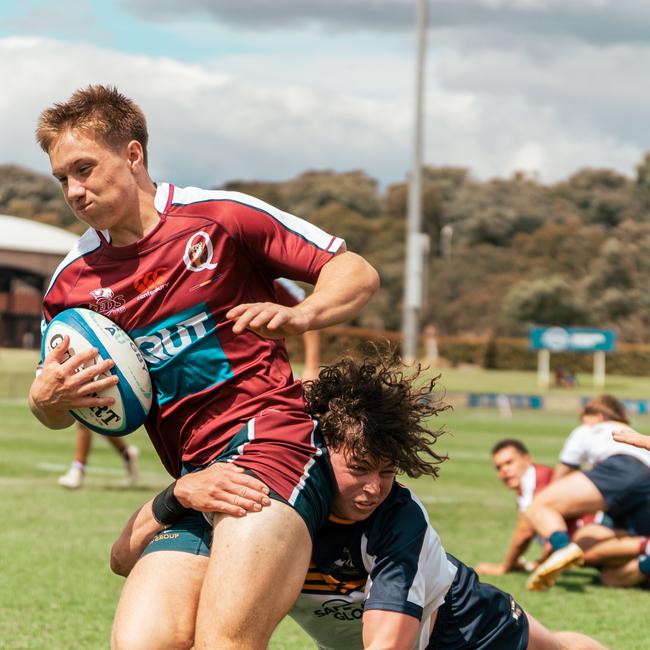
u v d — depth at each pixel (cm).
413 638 966
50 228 17488
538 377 13912
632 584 1817
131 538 983
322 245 973
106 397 962
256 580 872
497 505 2875
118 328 970
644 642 1446
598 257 19225
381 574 966
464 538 2317
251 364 958
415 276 8006
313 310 907
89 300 975
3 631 1424
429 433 995
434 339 14612
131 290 960
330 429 948
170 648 895
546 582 1733
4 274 17988
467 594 1052
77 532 2209
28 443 4344
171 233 955
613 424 1850
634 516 1802
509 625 1072
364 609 970
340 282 942
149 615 899
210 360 955
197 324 955
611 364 15312
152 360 972
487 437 5556
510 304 18150
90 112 934
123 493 2842
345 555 983
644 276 18600
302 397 982
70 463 3653
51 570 1827
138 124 960
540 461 4194
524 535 1891
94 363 957
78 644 1367
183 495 921
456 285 19412
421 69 8038
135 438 4866
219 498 895
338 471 950
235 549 880
